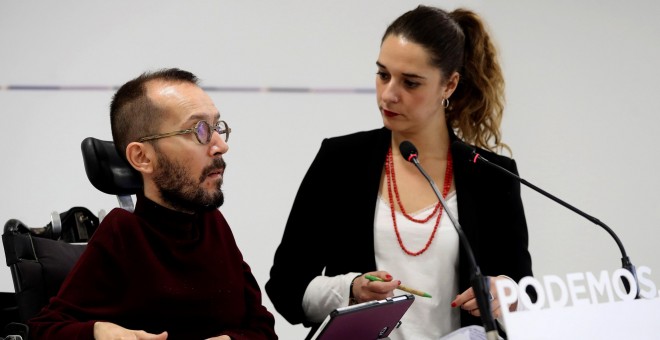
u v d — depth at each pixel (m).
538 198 6.39
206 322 2.99
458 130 3.86
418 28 3.31
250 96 6.14
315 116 6.20
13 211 5.91
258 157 6.15
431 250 3.44
